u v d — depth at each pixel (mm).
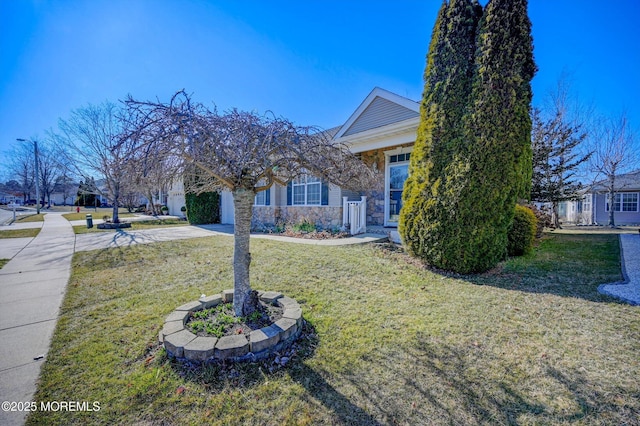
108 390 2182
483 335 2961
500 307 3674
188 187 3908
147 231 12109
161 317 3459
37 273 5480
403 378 2299
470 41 5391
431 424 1849
